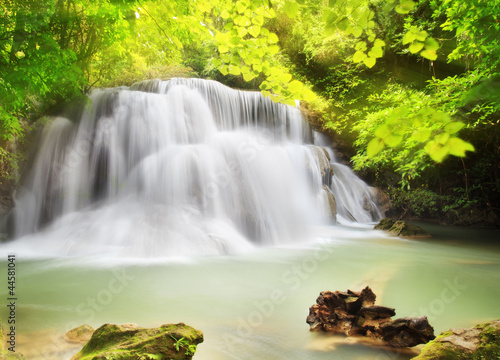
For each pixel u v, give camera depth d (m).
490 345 2.78
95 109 12.97
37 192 11.63
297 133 17.11
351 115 17.78
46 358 3.26
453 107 6.50
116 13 6.59
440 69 16.80
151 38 6.33
